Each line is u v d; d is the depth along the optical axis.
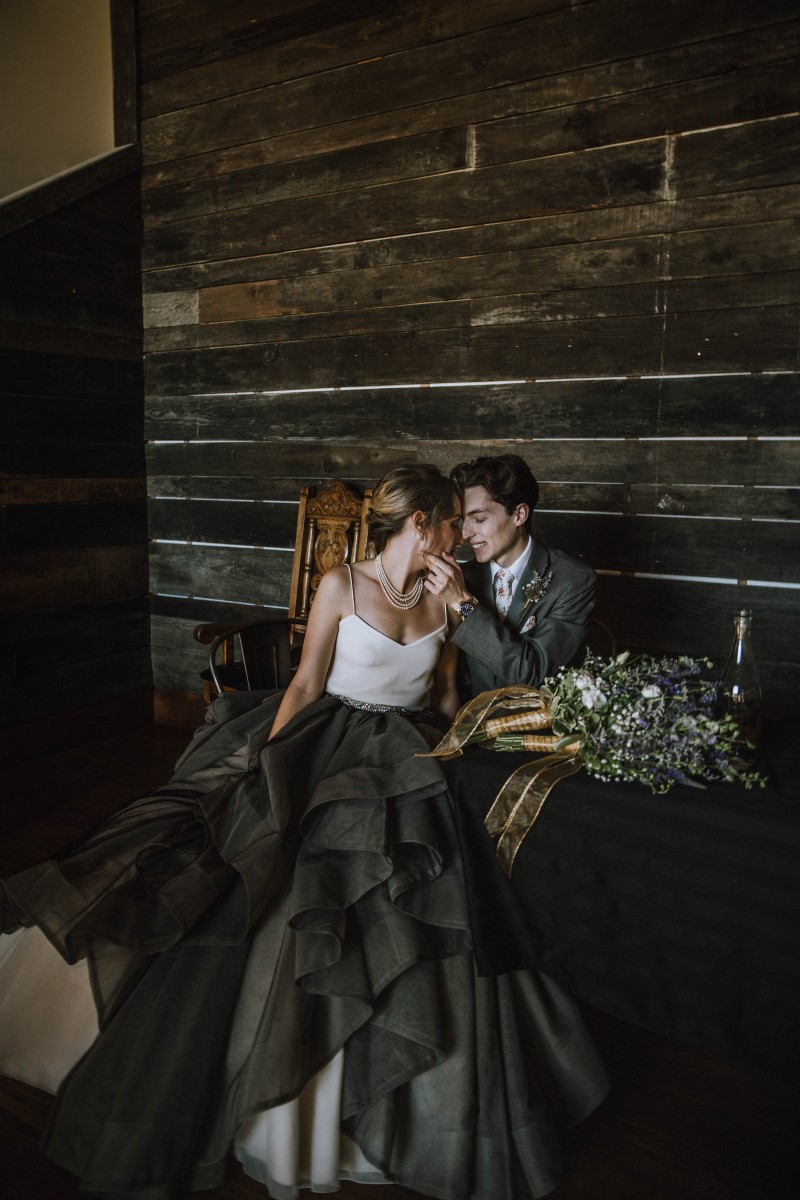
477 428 3.39
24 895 1.81
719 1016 1.55
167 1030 1.68
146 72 3.99
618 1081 1.99
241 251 3.85
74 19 4.16
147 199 4.08
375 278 3.54
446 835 1.82
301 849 1.82
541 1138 1.68
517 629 2.28
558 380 3.21
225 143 3.83
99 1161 1.59
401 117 3.39
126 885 1.81
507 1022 1.75
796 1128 1.85
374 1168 1.67
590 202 3.06
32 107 4.29
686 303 2.94
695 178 2.88
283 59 3.63
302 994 1.68
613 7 2.94
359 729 2.04
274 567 3.98
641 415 3.07
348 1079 1.67
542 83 3.09
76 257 3.86
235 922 1.75
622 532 3.15
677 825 1.53
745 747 1.71
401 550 2.10
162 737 4.20
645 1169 1.73
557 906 1.66
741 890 1.50
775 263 2.79
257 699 2.41
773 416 2.86
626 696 1.69
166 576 4.30
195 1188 1.64
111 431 4.11
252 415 3.94
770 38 2.71
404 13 3.33
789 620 2.92
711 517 3.00
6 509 3.72
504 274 3.25
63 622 3.99
